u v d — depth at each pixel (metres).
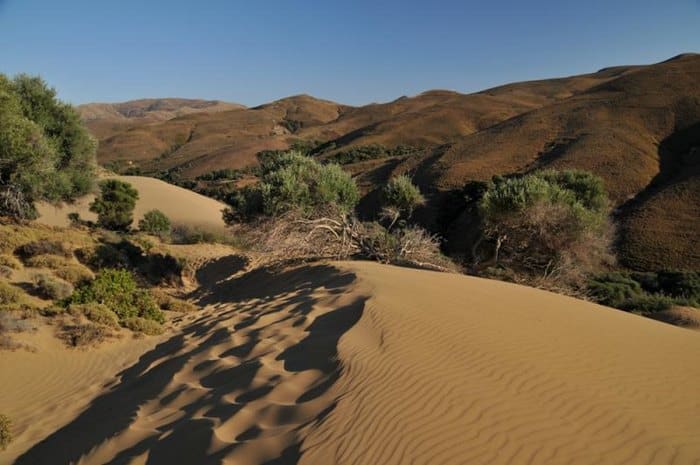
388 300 8.86
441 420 4.64
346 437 4.48
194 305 16.05
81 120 24.97
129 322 11.88
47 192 22.39
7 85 22.30
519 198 20.41
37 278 14.66
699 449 4.25
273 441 4.69
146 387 7.86
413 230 20.56
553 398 5.11
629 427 4.58
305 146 137.12
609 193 46.12
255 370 6.79
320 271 15.16
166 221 32.78
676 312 19.62
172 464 4.95
